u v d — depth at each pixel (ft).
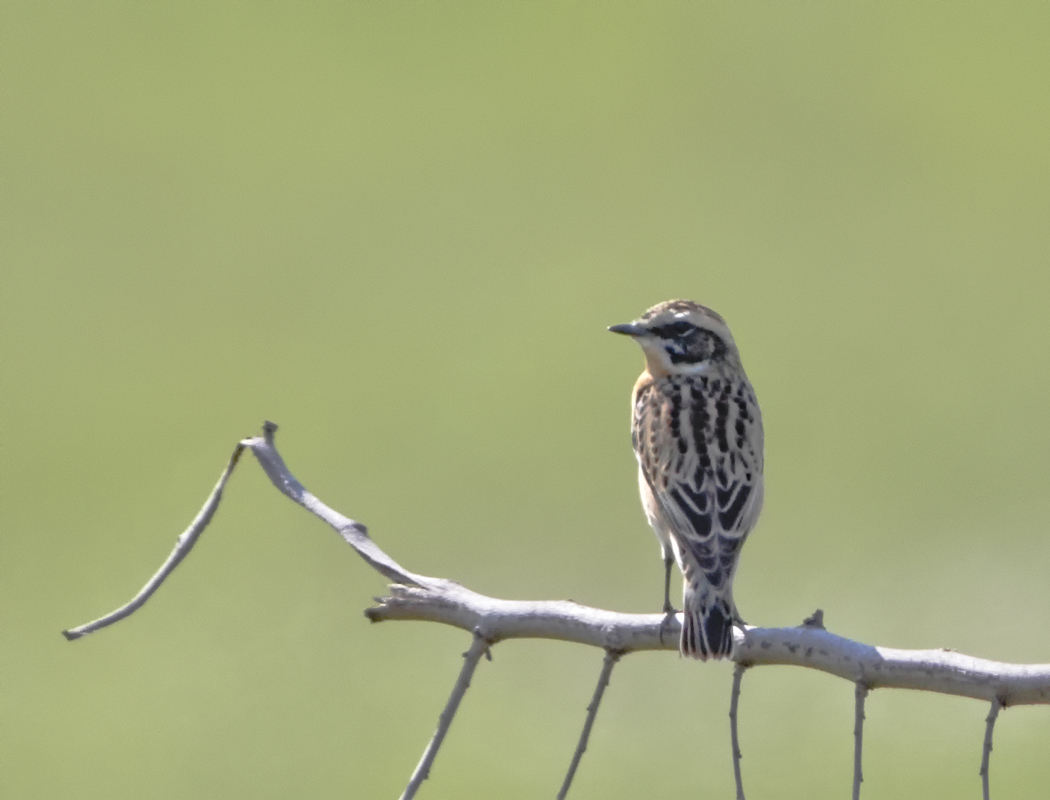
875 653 20.52
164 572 23.53
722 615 22.66
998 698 19.65
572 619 22.24
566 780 21.72
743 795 20.27
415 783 21.81
